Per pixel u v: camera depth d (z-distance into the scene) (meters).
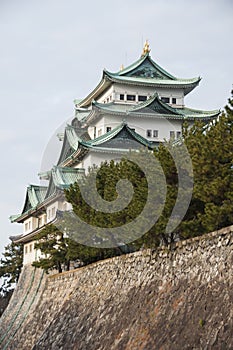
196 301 27.02
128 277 36.81
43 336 45.72
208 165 30.27
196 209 32.97
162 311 29.91
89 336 36.88
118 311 35.28
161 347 27.19
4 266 94.25
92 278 42.69
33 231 66.81
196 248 29.69
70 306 44.25
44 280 63.16
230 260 25.75
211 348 23.02
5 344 60.44
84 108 80.12
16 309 68.50
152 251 34.56
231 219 29.03
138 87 73.56
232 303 23.59
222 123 30.83
